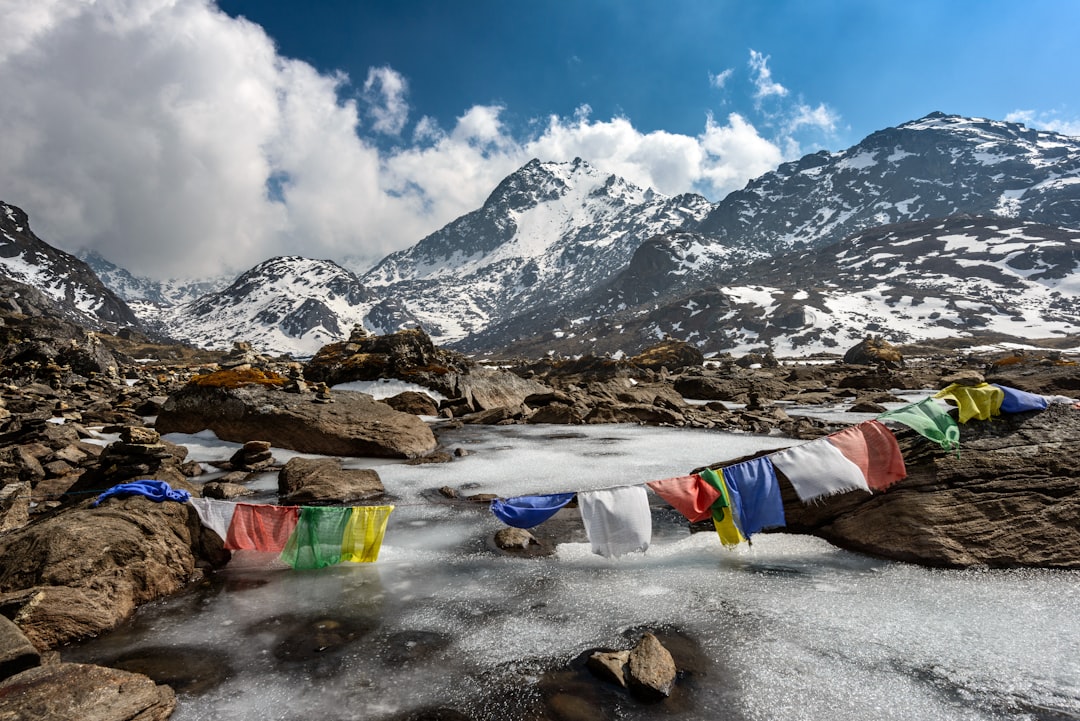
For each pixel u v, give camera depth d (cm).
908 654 578
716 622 659
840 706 504
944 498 827
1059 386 2247
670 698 521
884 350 6388
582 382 4556
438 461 1636
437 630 661
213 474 1509
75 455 1480
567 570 834
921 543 794
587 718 498
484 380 3459
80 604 659
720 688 536
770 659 580
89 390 3391
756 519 765
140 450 1094
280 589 783
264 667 587
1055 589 696
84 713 462
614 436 2117
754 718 493
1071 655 564
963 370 4528
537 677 562
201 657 607
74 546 718
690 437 2050
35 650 549
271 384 2202
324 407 1945
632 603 716
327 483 1227
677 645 614
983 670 546
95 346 4844
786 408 3098
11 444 1500
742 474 776
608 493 764
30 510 1048
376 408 2033
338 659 601
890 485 862
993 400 893
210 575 831
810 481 775
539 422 2573
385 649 620
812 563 819
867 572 778
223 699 531
